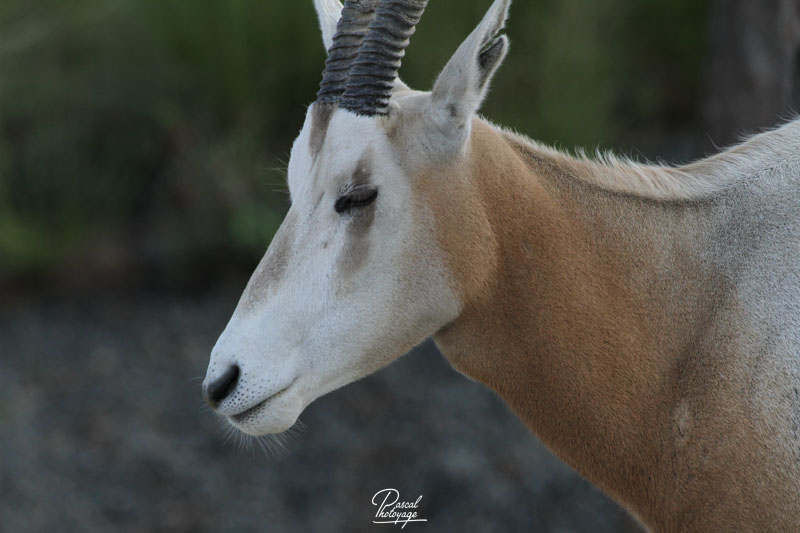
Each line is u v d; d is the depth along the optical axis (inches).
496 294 456.4
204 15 1432.1
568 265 453.1
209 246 1411.2
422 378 1168.8
